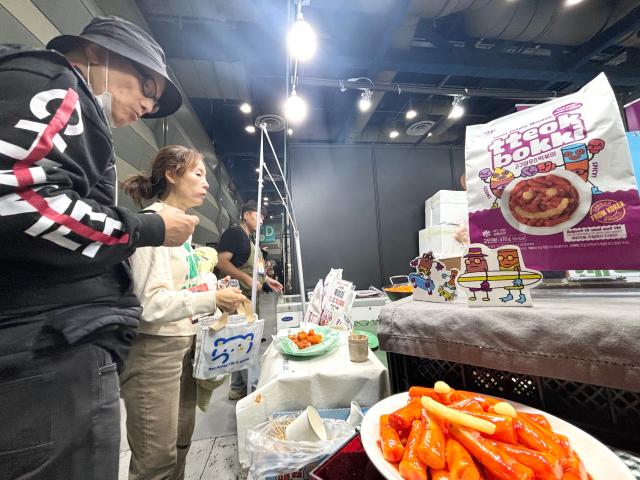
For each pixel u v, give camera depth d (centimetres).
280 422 77
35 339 43
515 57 288
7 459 40
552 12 232
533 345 43
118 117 70
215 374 98
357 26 259
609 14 237
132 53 64
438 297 62
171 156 103
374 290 235
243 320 101
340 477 44
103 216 46
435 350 53
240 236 200
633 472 36
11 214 37
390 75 297
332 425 73
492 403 44
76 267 46
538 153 56
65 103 44
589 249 51
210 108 398
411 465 35
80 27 156
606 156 50
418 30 277
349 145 310
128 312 58
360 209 307
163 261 85
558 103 56
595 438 40
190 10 229
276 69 286
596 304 47
